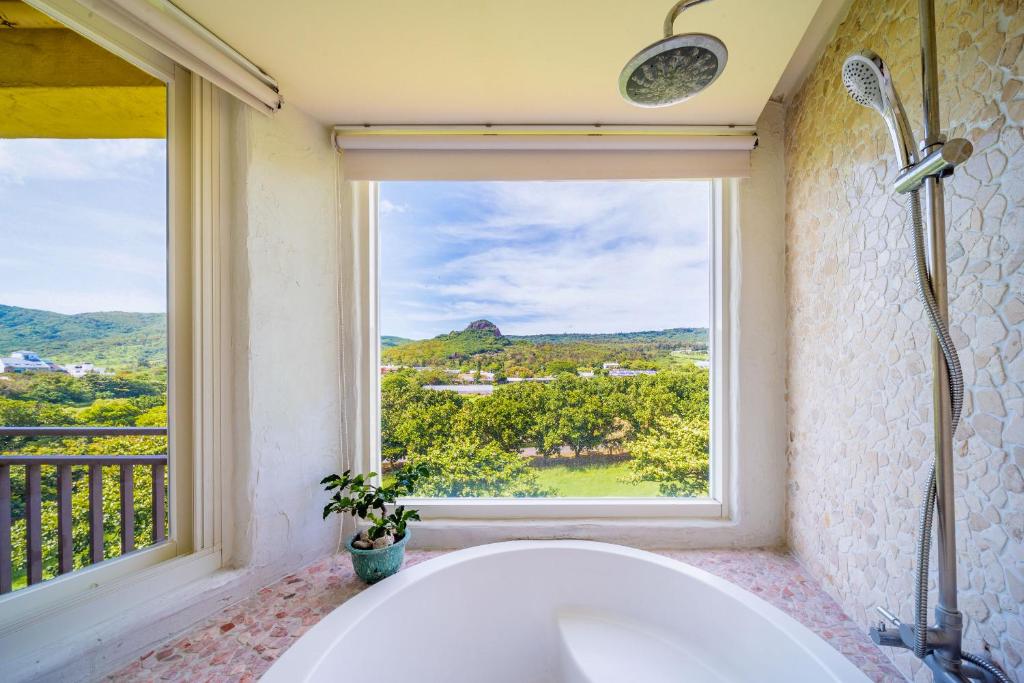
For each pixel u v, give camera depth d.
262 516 1.11
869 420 0.90
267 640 0.92
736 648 0.98
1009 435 0.60
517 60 1.00
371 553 1.07
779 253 1.27
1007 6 0.59
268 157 1.13
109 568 0.88
